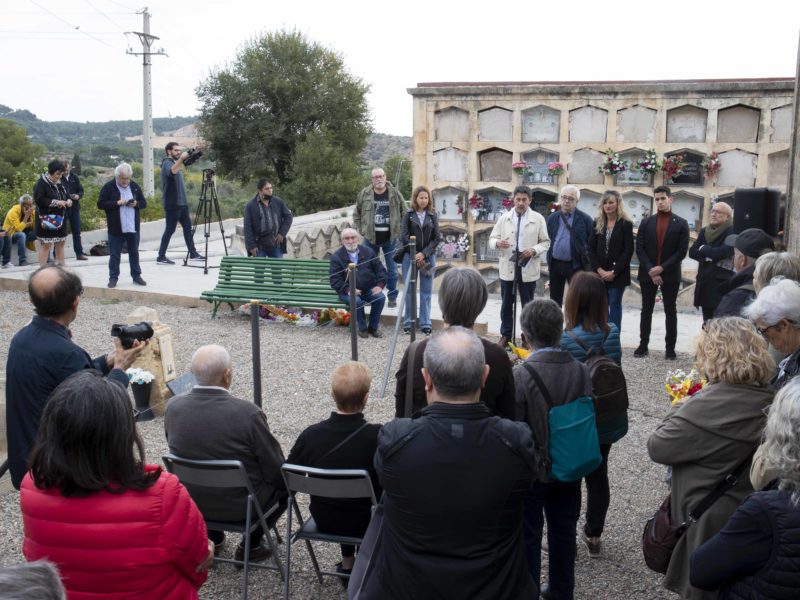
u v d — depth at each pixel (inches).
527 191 331.3
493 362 126.1
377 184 397.4
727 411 113.7
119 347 144.1
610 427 157.9
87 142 3855.8
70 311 144.3
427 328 368.8
